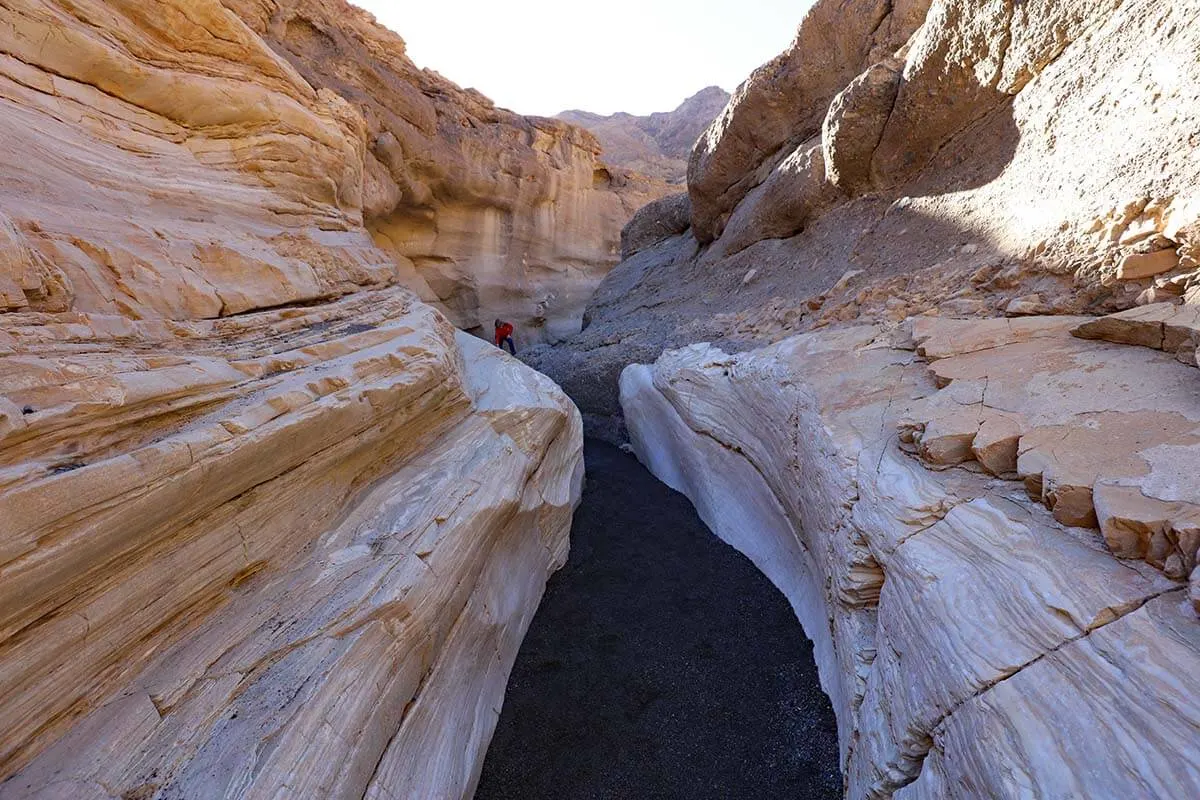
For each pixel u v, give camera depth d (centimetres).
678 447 806
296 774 214
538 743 379
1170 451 233
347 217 695
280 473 281
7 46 341
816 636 451
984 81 650
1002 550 244
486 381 625
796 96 1029
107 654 202
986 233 573
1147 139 407
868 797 275
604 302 1602
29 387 186
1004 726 190
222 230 414
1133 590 198
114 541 192
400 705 288
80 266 265
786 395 520
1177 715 159
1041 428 284
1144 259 360
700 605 530
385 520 346
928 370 412
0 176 267
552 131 1870
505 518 454
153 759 195
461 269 1695
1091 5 514
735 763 364
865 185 865
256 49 533
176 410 233
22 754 175
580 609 529
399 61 1399
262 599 266
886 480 336
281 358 316
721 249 1232
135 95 428
